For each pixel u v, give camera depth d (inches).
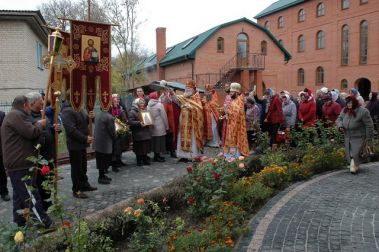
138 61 1498.5
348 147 362.6
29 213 156.2
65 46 304.7
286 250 187.5
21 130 207.5
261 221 227.5
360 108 355.9
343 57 1646.2
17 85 698.2
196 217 237.0
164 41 1620.3
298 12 1882.4
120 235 203.6
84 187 305.7
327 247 190.4
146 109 422.0
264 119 479.8
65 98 296.7
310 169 348.2
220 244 179.6
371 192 287.7
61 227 160.4
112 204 273.1
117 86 1238.3
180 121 427.8
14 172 210.1
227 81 1396.4
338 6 1648.6
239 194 250.7
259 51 1480.1
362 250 186.5
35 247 154.2
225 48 1425.9
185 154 425.4
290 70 1946.4
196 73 1393.9
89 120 314.5
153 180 343.6
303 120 462.9
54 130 247.3
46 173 162.7
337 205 256.4
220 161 254.7
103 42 320.2
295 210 246.7
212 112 466.3
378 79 1488.7
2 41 690.2
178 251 172.4
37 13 680.4
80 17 1625.2
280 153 361.1
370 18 1509.6
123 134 388.8
